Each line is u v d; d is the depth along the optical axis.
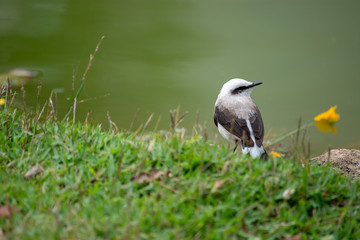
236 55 18.70
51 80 15.14
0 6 23.66
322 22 23.67
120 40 19.67
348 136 12.95
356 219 7.44
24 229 6.45
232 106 11.59
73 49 18.25
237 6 26.48
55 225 6.49
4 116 9.46
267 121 13.76
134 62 17.53
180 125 13.13
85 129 9.34
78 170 7.98
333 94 15.66
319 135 13.03
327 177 8.05
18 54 17.31
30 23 21.17
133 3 25.91
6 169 7.95
